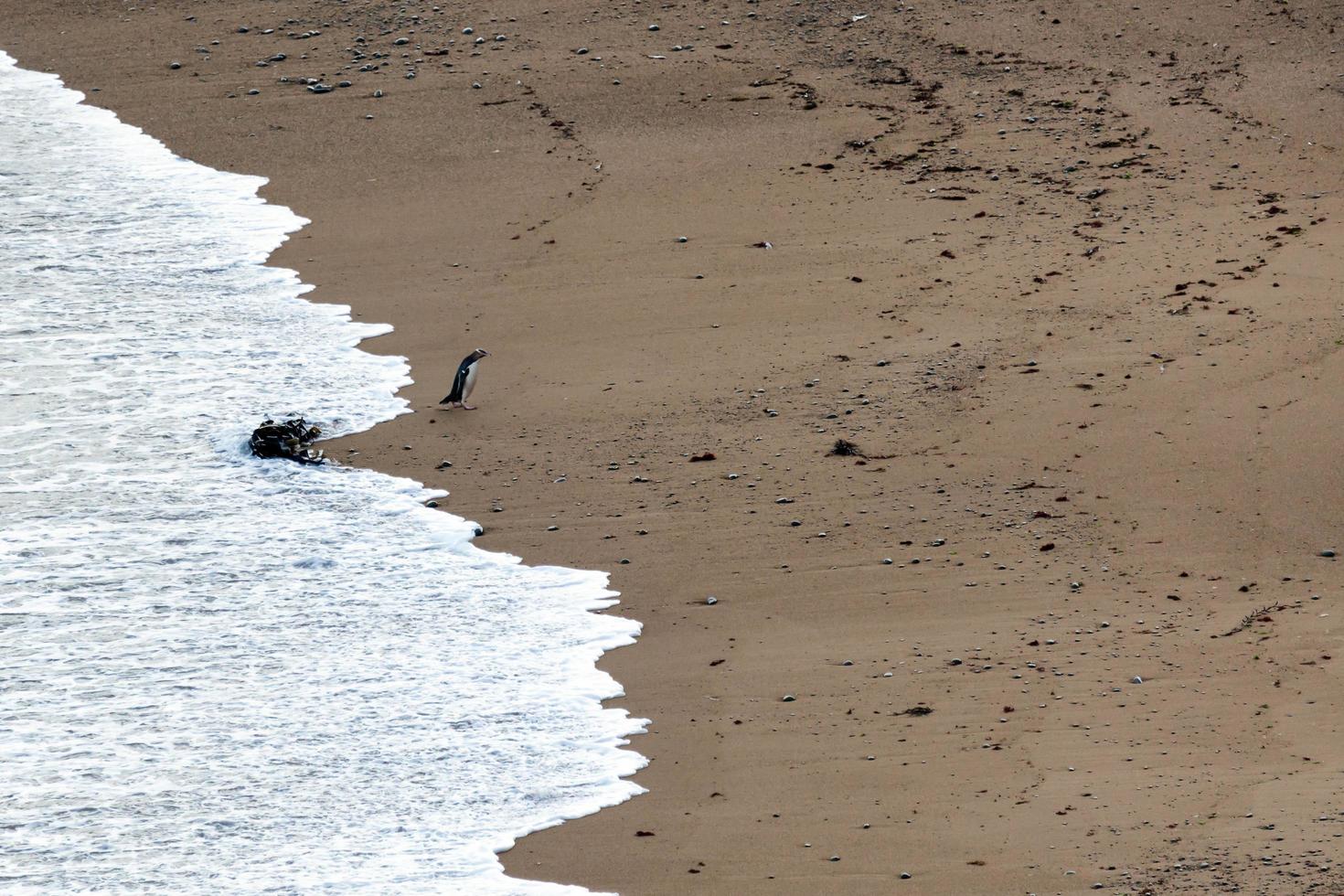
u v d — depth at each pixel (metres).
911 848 45.91
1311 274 83.69
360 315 88.50
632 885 45.84
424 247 96.38
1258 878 41.78
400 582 63.97
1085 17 121.38
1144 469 67.88
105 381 81.62
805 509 67.25
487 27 128.12
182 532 68.06
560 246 95.19
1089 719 51.72
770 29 124.62
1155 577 60.66
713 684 56.25
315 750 53.62
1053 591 60.31
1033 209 95.81
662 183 103.19
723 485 69.56
